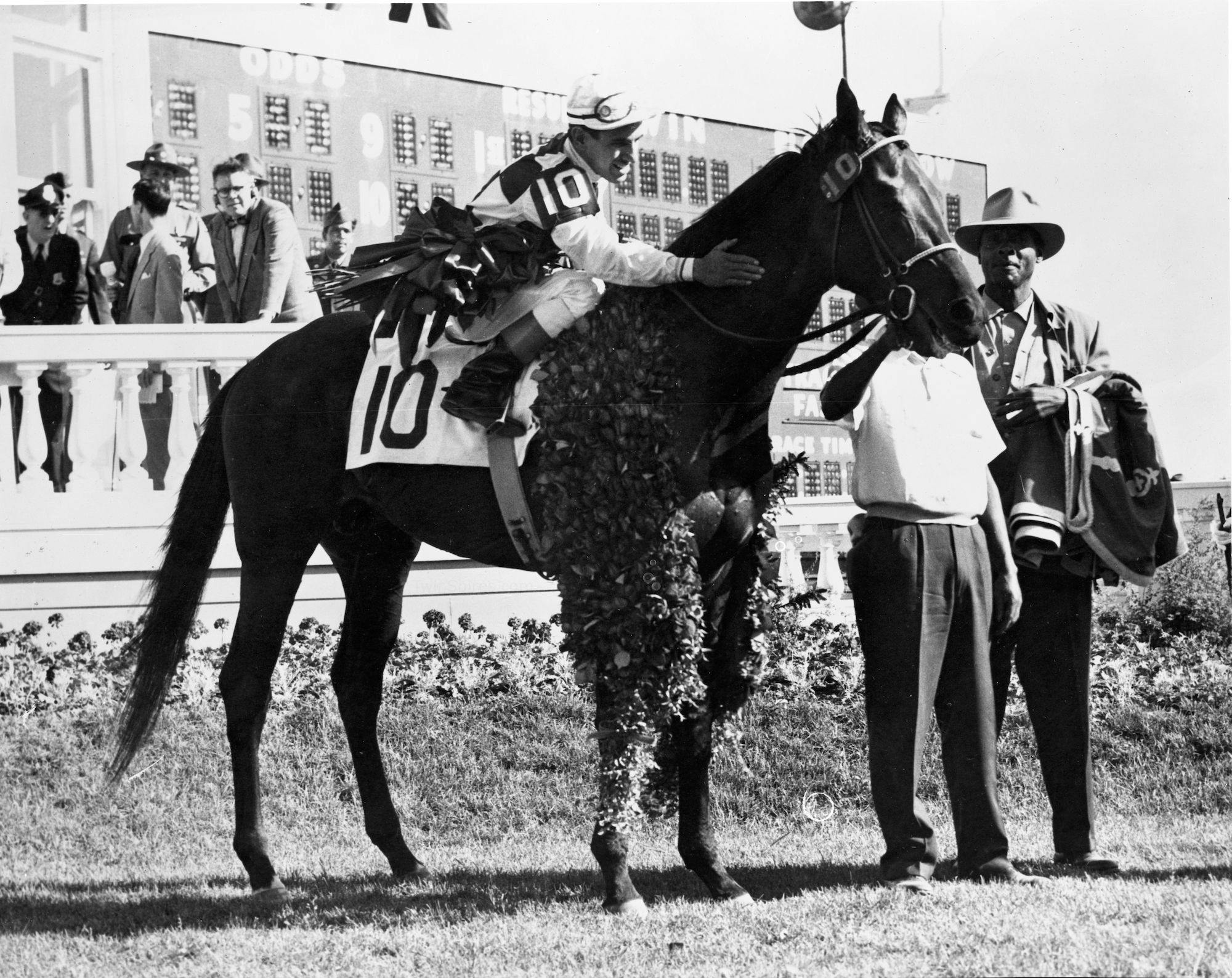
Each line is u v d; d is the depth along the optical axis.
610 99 4.08
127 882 4.84
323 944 3.79
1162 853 4.85
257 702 4.70
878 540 4.17
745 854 5.18
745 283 4.01
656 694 3.92
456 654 6.77
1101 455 4.55
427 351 4.43
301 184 8.16
